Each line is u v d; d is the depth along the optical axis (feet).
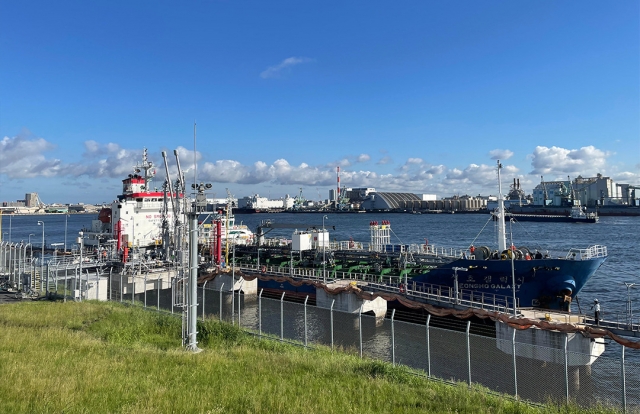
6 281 158.40
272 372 64.75
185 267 90.07
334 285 146.41
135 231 207.21
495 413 52.75
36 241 488.44
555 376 89.10
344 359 76.79
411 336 117.19
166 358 68.69
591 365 94.94
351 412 48.93
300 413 47.29
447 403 54.44
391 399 55.16
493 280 123.34
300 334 123.65
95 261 180.55
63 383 51.03
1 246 172.45
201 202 78.84
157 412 44.24
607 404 67.72
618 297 177.68
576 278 117.70
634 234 480.23
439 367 94.38
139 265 168.66
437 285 132.05
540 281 118.62
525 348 95.71
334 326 129.49
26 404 43.52
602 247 126.21
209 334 90.68
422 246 195.11
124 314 106.73
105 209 228.84
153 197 211.82
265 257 207.41
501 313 103.55
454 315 112.88
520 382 86.38
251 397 50.37
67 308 110.32
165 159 182.09
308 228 215.92
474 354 101.45
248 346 84.07
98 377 54.90
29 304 116.67
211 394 51.60
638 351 112.78
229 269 179.73
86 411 42.98
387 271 160.56
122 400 47.80
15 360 60.75
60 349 71.15
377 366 69.92
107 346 76.18
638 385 87.51
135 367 62.80
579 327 91.40
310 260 188.65
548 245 378.73
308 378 61.93
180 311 141.08
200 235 222.28
